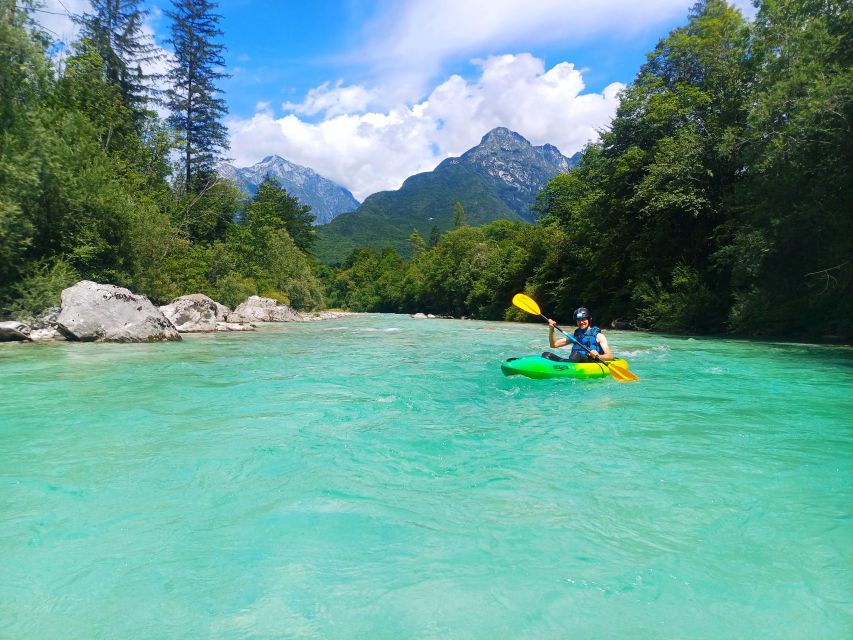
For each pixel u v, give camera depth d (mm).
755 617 2096
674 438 4645
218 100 36188
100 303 13711
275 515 3072
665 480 3604
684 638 1969
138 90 32312
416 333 19203
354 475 3738
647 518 3008
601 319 25734
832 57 13820
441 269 53031
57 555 2615
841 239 14117
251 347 13133
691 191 19250
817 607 2166
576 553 2611
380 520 2996
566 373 7598
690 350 12133
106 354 11000
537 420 5328
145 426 5117
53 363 9516
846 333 14812
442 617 2098
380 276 85125
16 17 15234
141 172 28297
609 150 24891
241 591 2293
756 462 3979
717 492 3391
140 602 2215
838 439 4605
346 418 5434
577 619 2080
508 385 7352
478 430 4941
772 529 2869
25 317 14242
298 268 40906
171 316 18859
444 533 2832
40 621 2084
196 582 2365
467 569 2463
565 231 32594
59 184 16750
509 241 42688
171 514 3098
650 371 8648
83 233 17688
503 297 38031
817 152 14172
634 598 2225
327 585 2334
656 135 22734
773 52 17328
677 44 22141
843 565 2498
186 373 8562
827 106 12789
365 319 35812
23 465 3969
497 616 2102
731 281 17125
